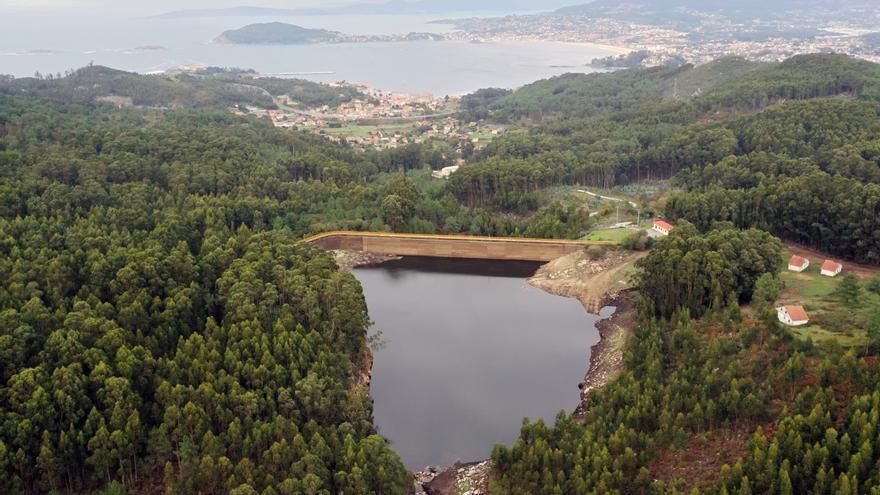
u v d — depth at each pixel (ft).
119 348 395.34
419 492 384.27
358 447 368.89
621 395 404.16
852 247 605.31
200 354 414.82
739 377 397.80
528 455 366.22
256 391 390.21
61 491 345.72
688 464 352.49
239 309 461.78
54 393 356.18
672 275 529.86
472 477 391.24
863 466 300.61
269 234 635.25
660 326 499.10
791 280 550.77
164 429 356.38
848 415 329.11
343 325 487.20
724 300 514.68
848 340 419.95
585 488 333.01
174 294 476.54
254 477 343.67
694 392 395.55
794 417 334.44
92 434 352.90
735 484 317.01
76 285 486.79
